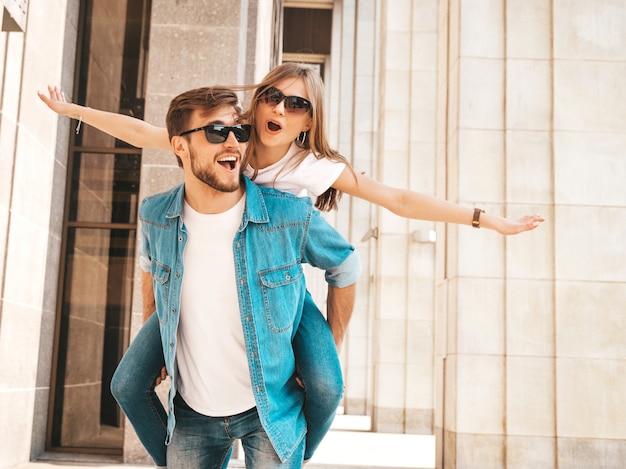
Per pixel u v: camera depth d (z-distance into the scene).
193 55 7.62
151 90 7.57
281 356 2.54
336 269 2.67
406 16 16.95
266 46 9.77
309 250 2.61
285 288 2.54
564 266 7.63
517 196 7.77
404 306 15.86
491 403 7.48
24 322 6.75
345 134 26.55
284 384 2.63
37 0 6.73
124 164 7.97
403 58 16.81
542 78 7.92
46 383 7.50
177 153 2.51
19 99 6.39
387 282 15.94
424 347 15.72
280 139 2.70
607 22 7.96
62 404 7.60
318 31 30.95
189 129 2.43
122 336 7.75
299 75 2.71
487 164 7.82
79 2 8.14
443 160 8.51
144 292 2.89
